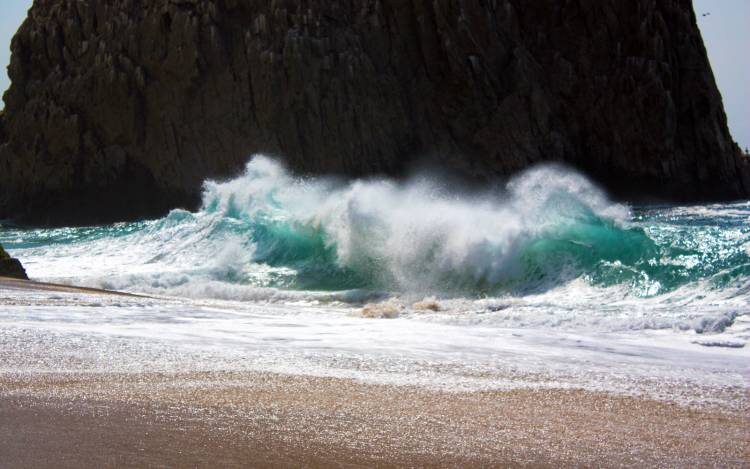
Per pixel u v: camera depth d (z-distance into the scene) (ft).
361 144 185.78
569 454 14.40
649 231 55.72
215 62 186.91
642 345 28.91
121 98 187.93
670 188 194.18
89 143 189.47
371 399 18.08
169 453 13.10
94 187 188.75
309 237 67.77
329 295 55.11
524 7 205.77
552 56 201.98
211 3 188.03
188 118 187.21
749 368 24.27
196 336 27.76
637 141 195.31
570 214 54.54
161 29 188.34
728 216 114.32
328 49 187.21
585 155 197.77
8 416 15.12
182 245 78.02
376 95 188.96
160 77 188.34
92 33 196.13
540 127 193.36
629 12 201.36
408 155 190.70
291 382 19.66
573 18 203.41
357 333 30.19
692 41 205.05
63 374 19.58
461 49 193.98
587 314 37.32
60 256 86.33
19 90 200.85
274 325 32.35
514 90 194.49
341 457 13.50
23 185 193.57
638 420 17.20
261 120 183.83
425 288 55.72
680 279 45.03
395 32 195.31
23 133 195.11
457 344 27.76
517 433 15.67
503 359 24.81
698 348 28.50
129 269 71.72
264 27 186.60
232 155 184.65
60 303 36.88
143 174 189.47
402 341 28.22
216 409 16.34
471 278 54.19
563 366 23.88
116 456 12.78
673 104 197.26
